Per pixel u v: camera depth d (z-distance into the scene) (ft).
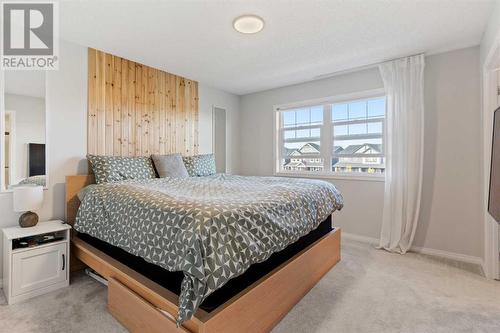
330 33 8.03
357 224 11.50
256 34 8.08
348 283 7.40
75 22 7.37
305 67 10.93
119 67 9.91
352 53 9.55
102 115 9.42
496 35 6.37
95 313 5.95
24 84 7.69
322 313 5.98
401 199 9.93
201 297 3.85
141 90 10.65
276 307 5.59
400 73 9.98
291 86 13.57
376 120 11.17
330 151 12.48
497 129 3.76
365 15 7.04
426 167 9.82
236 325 4.52
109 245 6.68
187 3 6.47
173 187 7.57
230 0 6.35
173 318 4.43
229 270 4.13
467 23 7.46
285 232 5.57
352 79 11.60
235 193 6.59
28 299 6.54
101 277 7.39
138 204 5.82
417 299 6.56
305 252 6.79
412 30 7.86
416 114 9.68
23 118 7.66
